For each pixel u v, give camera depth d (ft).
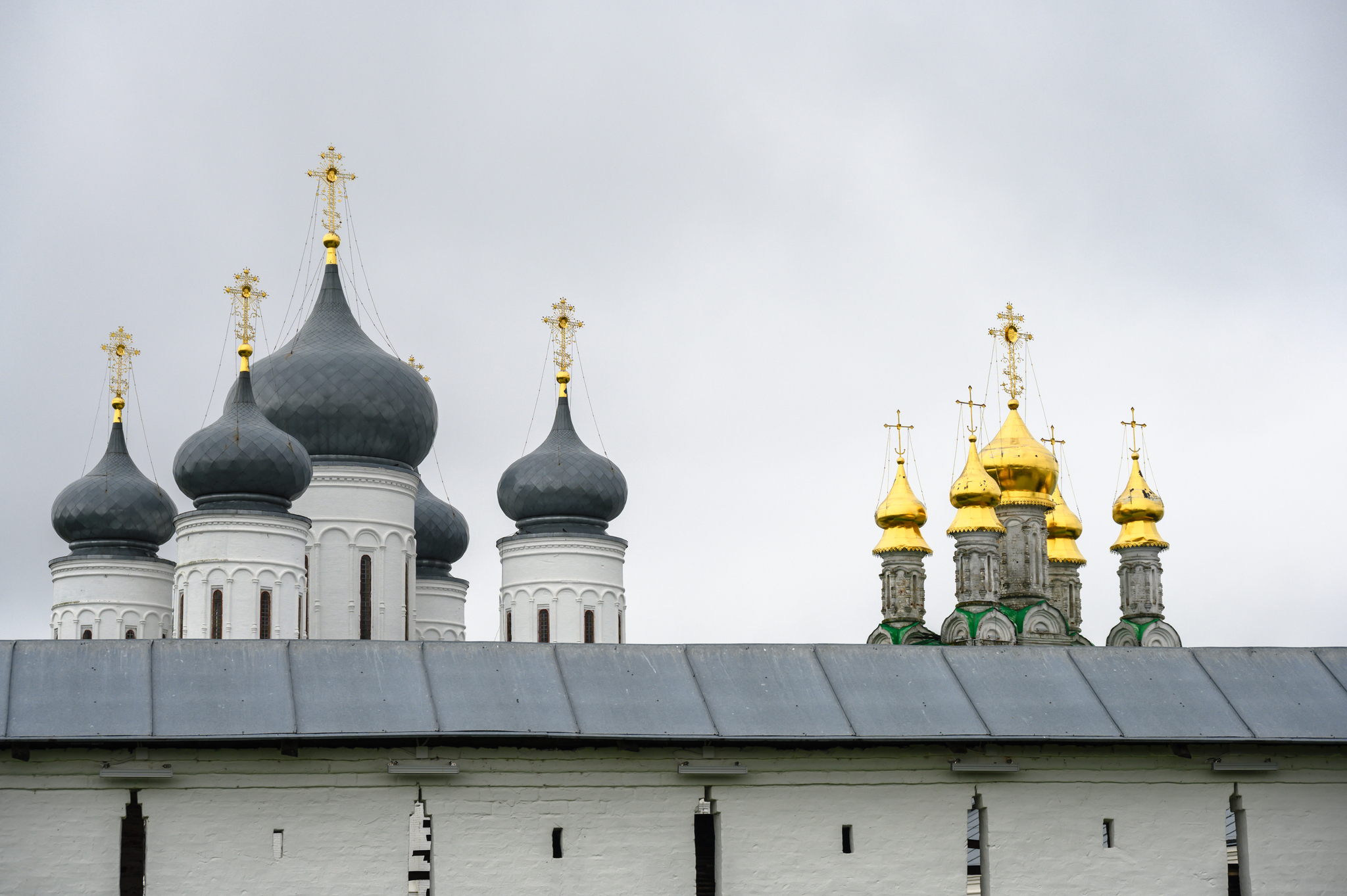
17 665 115.65
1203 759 129.80
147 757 114.62
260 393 239.71
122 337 264.93
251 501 220.43
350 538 237.86
